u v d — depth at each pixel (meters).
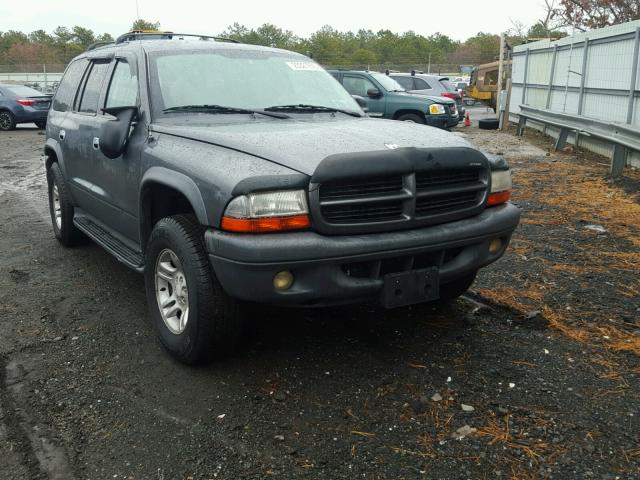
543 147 14.08
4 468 2.75
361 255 3.21
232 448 2.87
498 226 3.72
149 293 3.91
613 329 4.10
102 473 2.71
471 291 4.83
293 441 2.92
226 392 3.37
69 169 5.67
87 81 5.70
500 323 4.24
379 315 4.38
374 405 3.21
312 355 3.78
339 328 4.17
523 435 2.94
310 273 3.15
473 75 28.00
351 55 66.50
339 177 3.16
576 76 14.16
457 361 3.68
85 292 4.98
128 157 4.25
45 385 3.48
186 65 4.55
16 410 3.22
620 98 11.58
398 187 3.36
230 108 4.32
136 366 3.70
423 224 3.45
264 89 4.61
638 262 5.48
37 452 2.87
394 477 2.65
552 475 2.65
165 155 3.74
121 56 5.00
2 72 49.53
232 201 3.11
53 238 6.71
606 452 2.80
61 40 82.69
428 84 20.48
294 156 3.26
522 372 3.53
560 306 4.51
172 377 3.55
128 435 2.99
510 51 23.30
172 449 2.88
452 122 16.12
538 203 7.92
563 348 3.84
